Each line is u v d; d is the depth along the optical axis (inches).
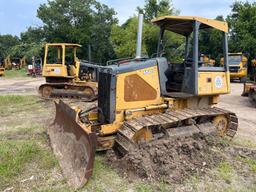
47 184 169.9
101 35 1605.6
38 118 340.5
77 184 164.7
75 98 477.7
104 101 217.9
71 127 207.3
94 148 166.7
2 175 175.9
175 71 240.5
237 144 248.4
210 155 206.4
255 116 377.1
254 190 169.0
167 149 197.5
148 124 197.3
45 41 1718.8
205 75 228.8
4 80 1005.2
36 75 1212.5
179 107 236.7
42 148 223.1
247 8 1258.6
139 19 235.8
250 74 952.9
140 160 182.7
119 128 209.0
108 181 174.2
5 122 319.9
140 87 218.4
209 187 170.2
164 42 263.9
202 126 236.7
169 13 1170.0
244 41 1139.3
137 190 164.7
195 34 220.5
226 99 534.9
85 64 508.1
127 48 1168.2
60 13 1662.2
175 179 175.2
